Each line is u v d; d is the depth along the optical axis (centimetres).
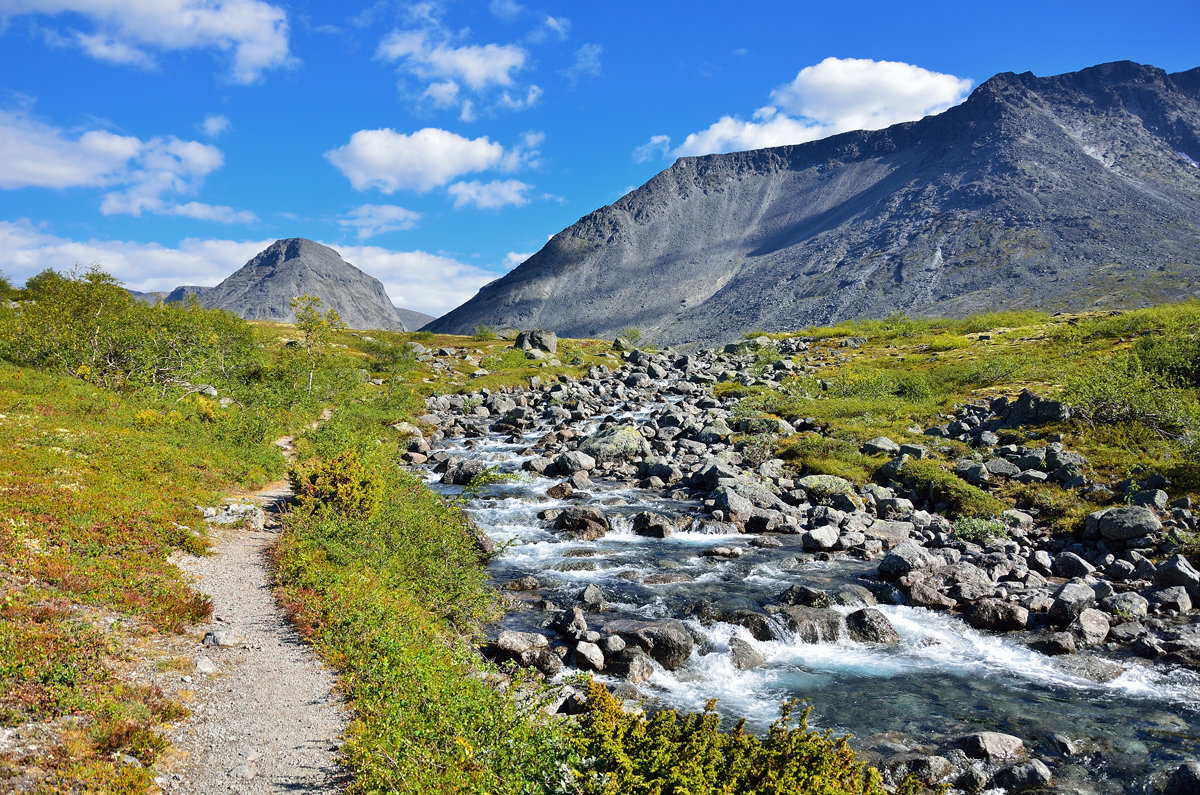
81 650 1102
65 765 820
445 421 5138
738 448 4038
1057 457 3003
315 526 2031
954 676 1540
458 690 1109
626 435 4181
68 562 1435
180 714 1016
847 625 1777
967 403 4412
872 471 3375
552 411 5422
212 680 1148
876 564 2319
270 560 1844
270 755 942
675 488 3500
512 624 1791
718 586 2094
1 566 1329
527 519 2880
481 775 840
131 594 1388
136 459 2384
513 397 6194
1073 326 6184
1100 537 2361
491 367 7844
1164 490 2578
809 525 2791
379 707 1045
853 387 5319
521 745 910
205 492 2312
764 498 3052
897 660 1630
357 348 8175
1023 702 1407
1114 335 5459
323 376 5584
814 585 2075
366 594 1541
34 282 6206
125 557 1567
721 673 1560
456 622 1689
